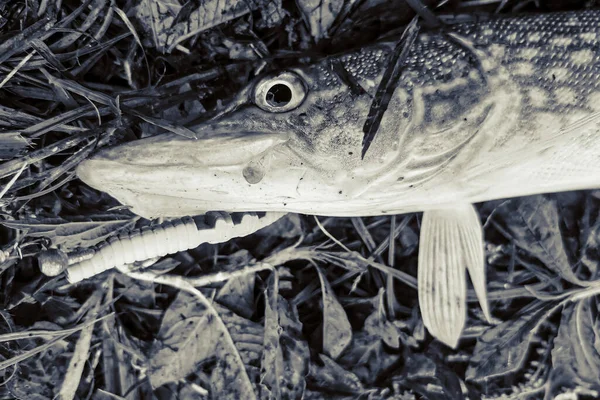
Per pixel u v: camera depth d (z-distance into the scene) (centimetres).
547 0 28
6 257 28
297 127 26
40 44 27
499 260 32
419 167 27
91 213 30
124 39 29
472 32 26
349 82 26
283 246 32
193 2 28
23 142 27
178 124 26
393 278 32
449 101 26
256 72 29
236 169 26
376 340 32
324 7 29
